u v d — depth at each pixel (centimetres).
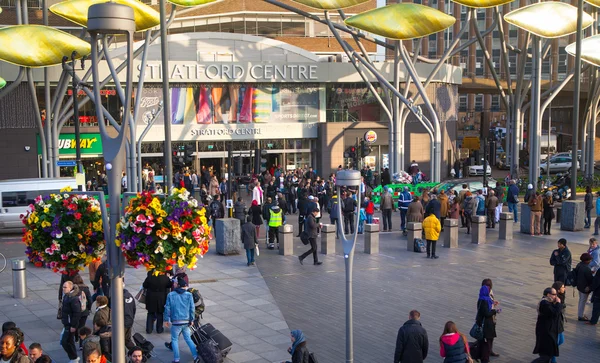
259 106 4931
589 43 4006
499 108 9444
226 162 4941
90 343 936
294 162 5112
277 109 4978
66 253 952
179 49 4753
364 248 2448
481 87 6512
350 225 2878
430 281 1980
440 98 5278
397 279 2005
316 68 4934
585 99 7031
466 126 8650
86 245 955
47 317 1617
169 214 848
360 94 5109
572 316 1638
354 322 1568
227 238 2381
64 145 4522
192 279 2002
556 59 8450
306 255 2209
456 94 5525
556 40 8425
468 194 2886
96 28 771
